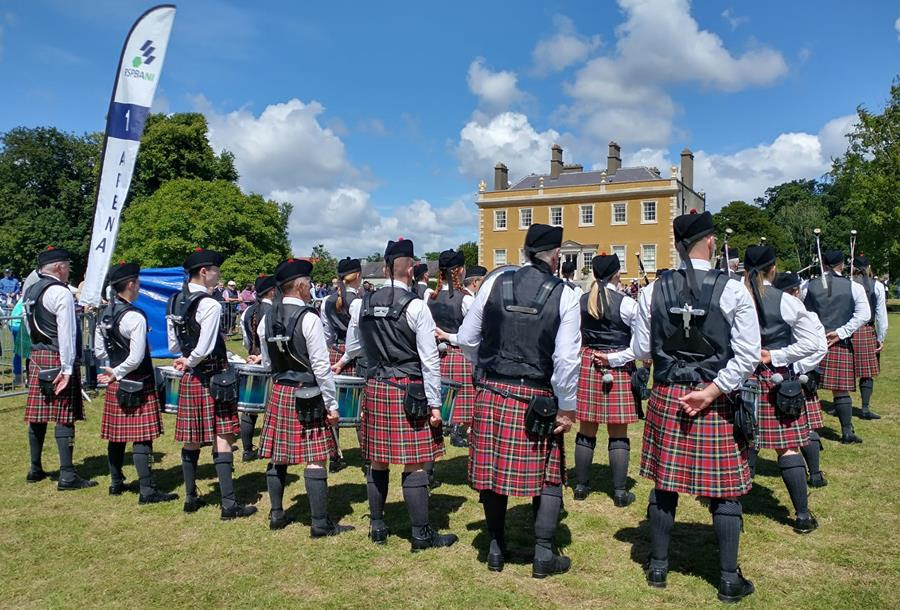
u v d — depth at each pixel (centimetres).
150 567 338
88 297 652
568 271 533
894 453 525
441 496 452
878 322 639
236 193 3269
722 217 5191
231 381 396
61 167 4125
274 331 369
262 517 410
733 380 275
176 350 430
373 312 352
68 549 361
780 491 446
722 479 286
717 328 283
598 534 377
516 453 305
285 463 371
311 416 361
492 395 313
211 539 374
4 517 410
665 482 295
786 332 381
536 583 314
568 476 498
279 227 3484
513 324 307
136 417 432
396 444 347
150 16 658
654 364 308
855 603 291
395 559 344
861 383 648
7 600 304
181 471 516
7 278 1816
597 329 429
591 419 425
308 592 309
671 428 294
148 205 3156
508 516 409
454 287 521
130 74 655
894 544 355
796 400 364
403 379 349
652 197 4038
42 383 454
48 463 530
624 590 306
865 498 425
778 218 5375
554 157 4528
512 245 4428
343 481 487
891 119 2814
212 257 421
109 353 433
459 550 356
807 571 324
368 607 294
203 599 304
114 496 450
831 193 5950
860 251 2830
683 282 294
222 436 409
